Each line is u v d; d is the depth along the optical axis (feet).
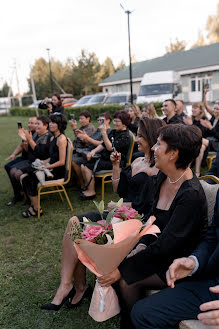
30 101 124.57
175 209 5.38
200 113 17.74
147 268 5.42
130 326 5.70
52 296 7.91
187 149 5.26
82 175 14.99
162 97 43.42
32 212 13.08
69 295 6.91
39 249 10.37
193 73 75.92
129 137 13.48
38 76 148.46
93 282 8.35
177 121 16.60
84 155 15.16
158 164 5.56
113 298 5.55
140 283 5.51
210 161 16.43
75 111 53.21
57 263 9.47
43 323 7.05
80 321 7.04
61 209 13.78
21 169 14.15
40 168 12.78
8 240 11.21
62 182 13.14
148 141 7.40
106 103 52.54
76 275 7.25
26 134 14.42
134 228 5.26
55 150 13.26
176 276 4.96
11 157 15.42
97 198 14.89
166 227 5.41
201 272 5.16
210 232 5.54
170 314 4.92
